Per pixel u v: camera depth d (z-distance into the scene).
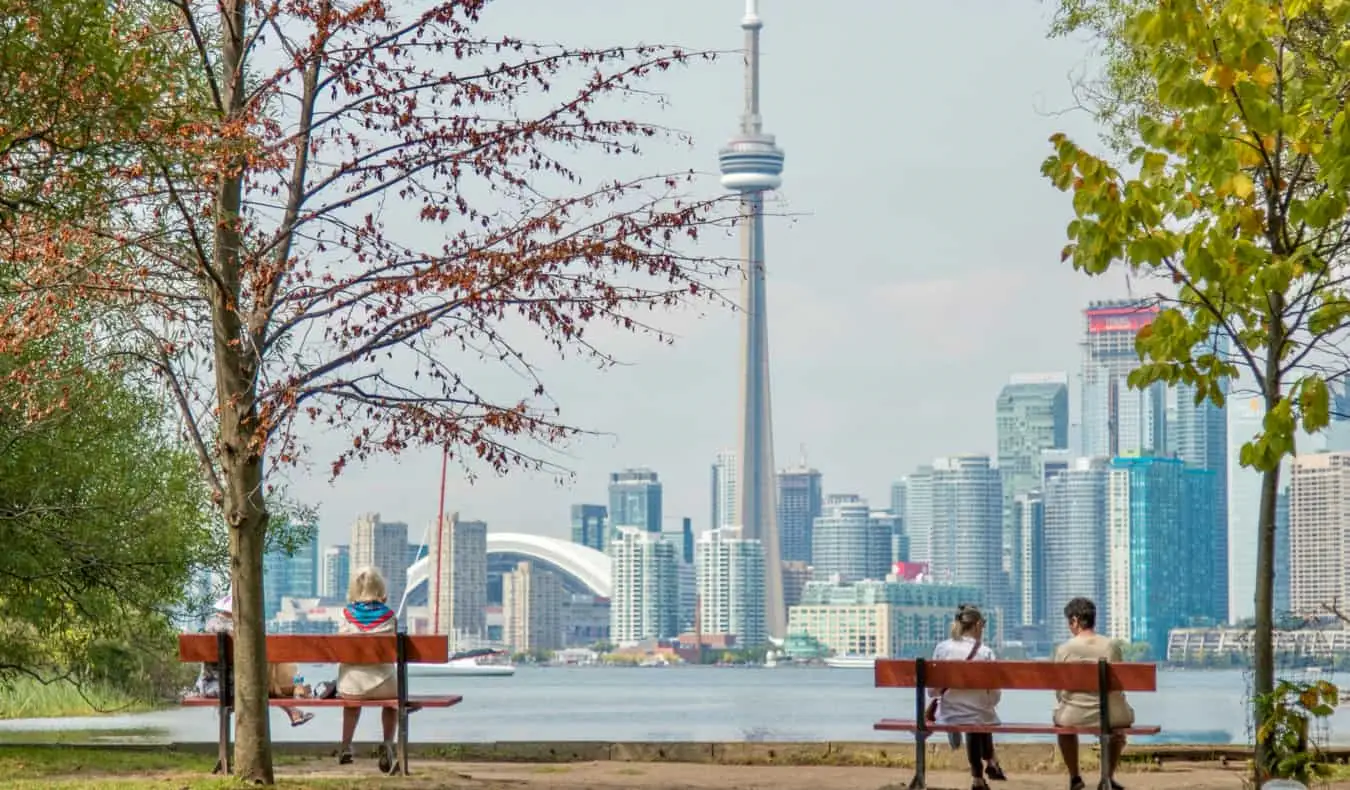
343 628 22.55
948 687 20.48
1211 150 16.80
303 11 19.45
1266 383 18.47
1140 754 24.42
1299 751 17.27
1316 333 18.11
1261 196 19.62
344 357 18.92
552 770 22.38
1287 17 17.19
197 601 30.17
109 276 19.80
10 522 24.83
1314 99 17.55
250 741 19.41
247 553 19.45
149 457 27.77
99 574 26.89
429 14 19.50
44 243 19.41
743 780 21.22
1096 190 17.20
